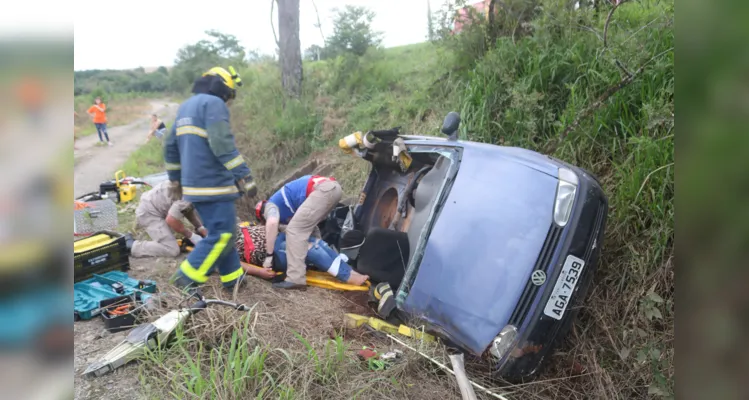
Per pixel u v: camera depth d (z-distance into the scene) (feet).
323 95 30.14
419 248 11.08
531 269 9.47
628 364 10.09
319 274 14.62
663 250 10.82
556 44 17.24
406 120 22.99
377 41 32.73
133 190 22.17
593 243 9.78
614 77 14.37
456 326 9.92
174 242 15.47
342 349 9.23
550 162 10.67
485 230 10.19
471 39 20.88
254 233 14.79
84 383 8.66
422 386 9.20
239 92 34.47
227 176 11.94
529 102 15.64
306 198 14.08
